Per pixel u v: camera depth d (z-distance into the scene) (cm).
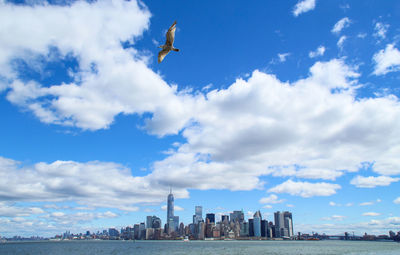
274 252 17588
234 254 15850
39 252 19325
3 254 18025
